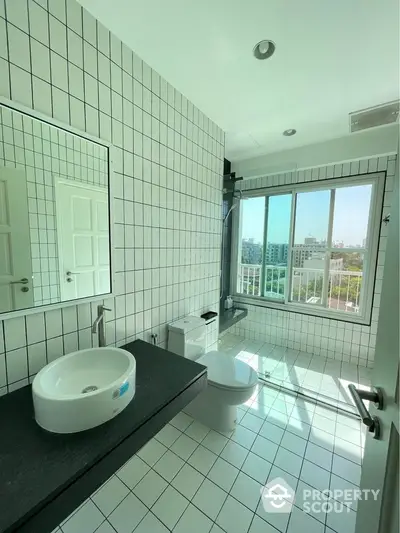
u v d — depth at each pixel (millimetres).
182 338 1735
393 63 1392
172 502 1201
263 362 2629
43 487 620
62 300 1156
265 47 1304
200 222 2072
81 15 1096
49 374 955
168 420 992
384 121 2039
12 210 979
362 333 2539
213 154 2137
